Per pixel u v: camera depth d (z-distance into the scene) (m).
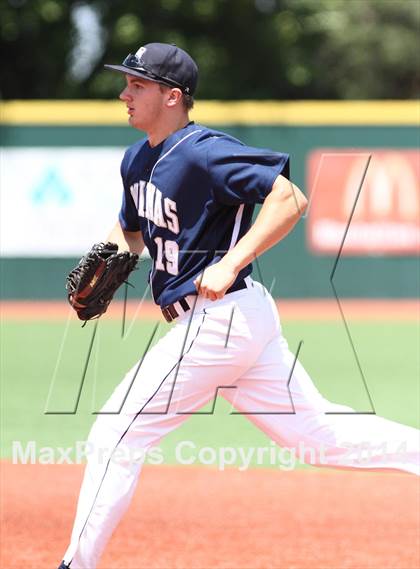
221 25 89.25
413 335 48.12
